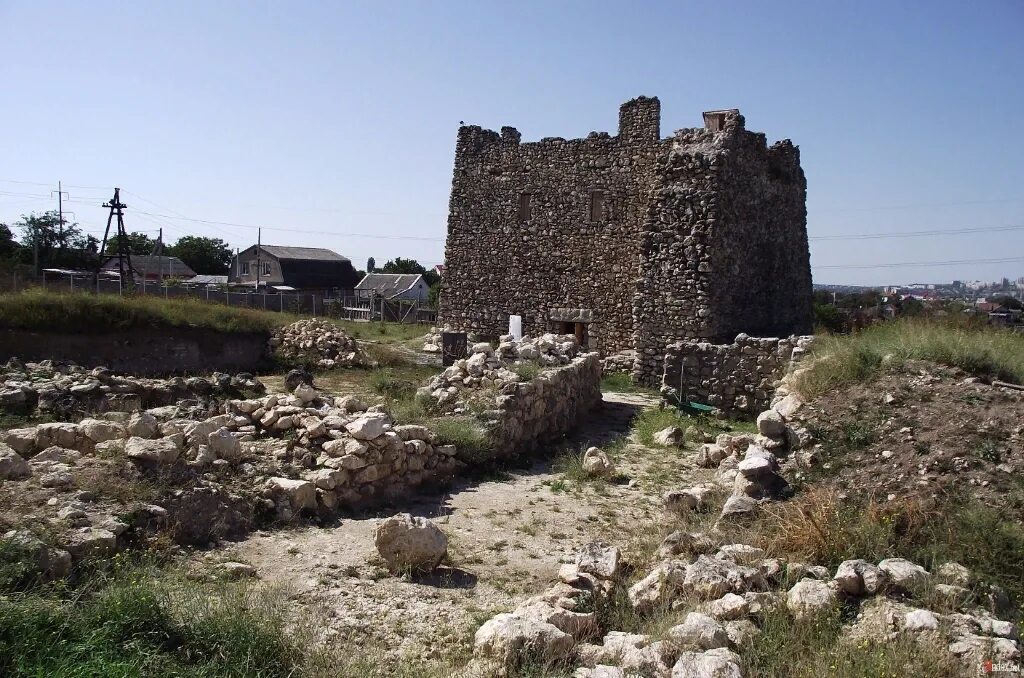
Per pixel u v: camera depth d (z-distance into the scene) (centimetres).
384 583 630
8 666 397
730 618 528
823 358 1205
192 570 596
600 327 2639
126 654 432
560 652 483
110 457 705
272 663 458
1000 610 560
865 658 457
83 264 5600
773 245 2528
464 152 2916
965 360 1051
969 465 781
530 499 940
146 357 2011
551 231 2733
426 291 6838
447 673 476
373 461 865
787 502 777
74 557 545
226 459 791
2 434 777
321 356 2164
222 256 8262
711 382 1716
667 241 2167
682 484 1039
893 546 657
